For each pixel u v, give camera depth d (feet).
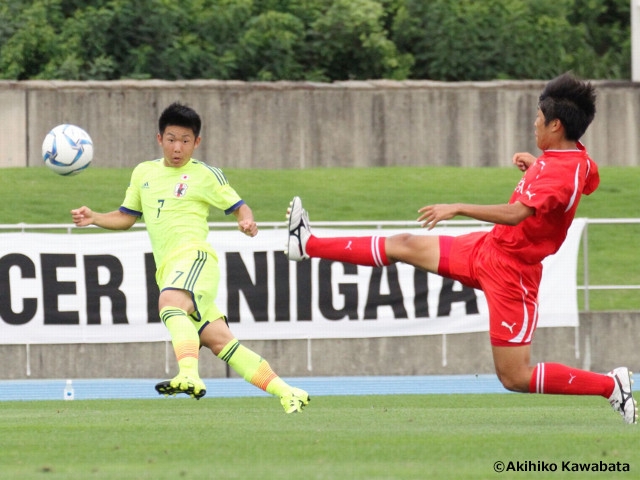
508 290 80.38
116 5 289.94
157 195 87.20
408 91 249.75
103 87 242.99
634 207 215.72
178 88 244.22
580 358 168.35
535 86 254.47
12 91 240.12
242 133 245.04
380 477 53.98
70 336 158.30
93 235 159.02
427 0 312.29
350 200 217.15
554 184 77.77
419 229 162.71
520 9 312.50
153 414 100.63
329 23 301.43
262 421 88.02
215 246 160.15
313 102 246.88
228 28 298.35
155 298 160.15
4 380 158.92
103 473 55.93
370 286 162.40
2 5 291.99
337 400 129.08
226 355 86.63
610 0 361.30
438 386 151.43
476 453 63.46
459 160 252.01
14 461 61.41
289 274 161.07
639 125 260.21
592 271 194.08
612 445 66.74
